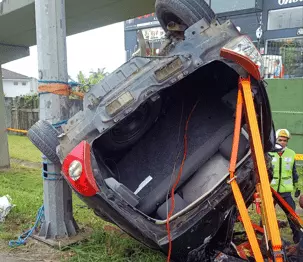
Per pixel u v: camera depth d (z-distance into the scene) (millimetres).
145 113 4457
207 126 4477
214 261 3584
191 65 3424
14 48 9992
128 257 4383
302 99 10422
